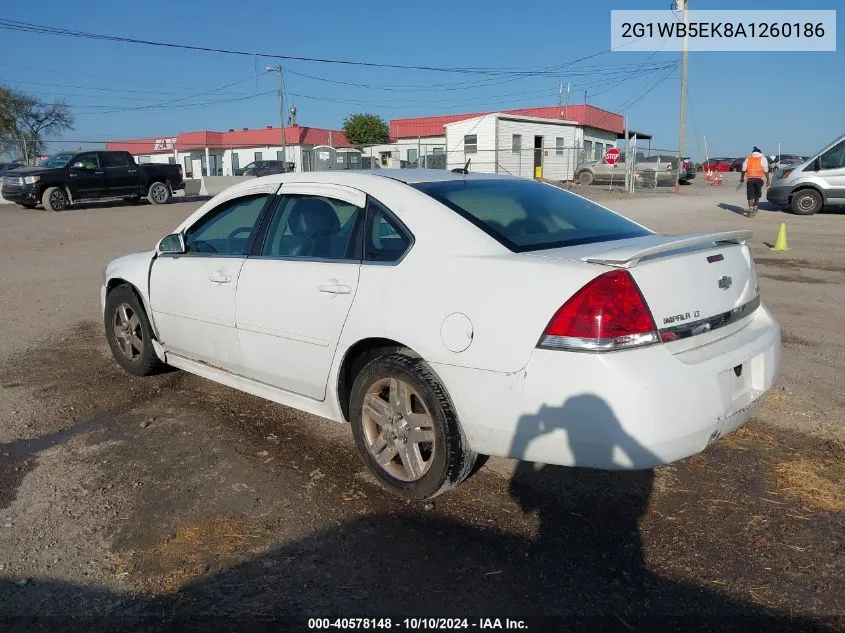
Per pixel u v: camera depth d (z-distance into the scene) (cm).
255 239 447
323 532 339
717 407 315
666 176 3500
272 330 420
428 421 349
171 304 499
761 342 353
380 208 385
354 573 307
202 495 376
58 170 2305
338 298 381
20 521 350
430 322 341
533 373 308
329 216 411
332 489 381
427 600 289
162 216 2141
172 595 293
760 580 299
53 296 952
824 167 1923
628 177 3334
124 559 318
